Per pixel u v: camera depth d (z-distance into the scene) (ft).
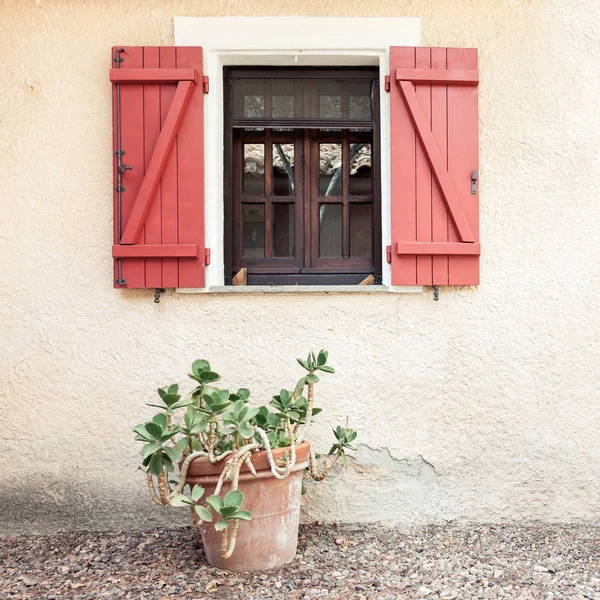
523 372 11.56
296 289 11.34
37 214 11.39
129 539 10.93
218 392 9.05
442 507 11.54
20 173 11.39
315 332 11.46
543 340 11.58
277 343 11.43
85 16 11.43
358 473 11.50
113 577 9.43
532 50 11.63
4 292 11.35
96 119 11.42
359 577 9.41
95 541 10.87
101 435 11.35
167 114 11.09
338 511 11.50
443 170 11.21
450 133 11.32
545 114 11.64
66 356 11.35
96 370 11.35
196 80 11.17
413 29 11.50
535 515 11.57
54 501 11.34
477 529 11.30
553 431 11.58
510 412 11.55
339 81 12.26
